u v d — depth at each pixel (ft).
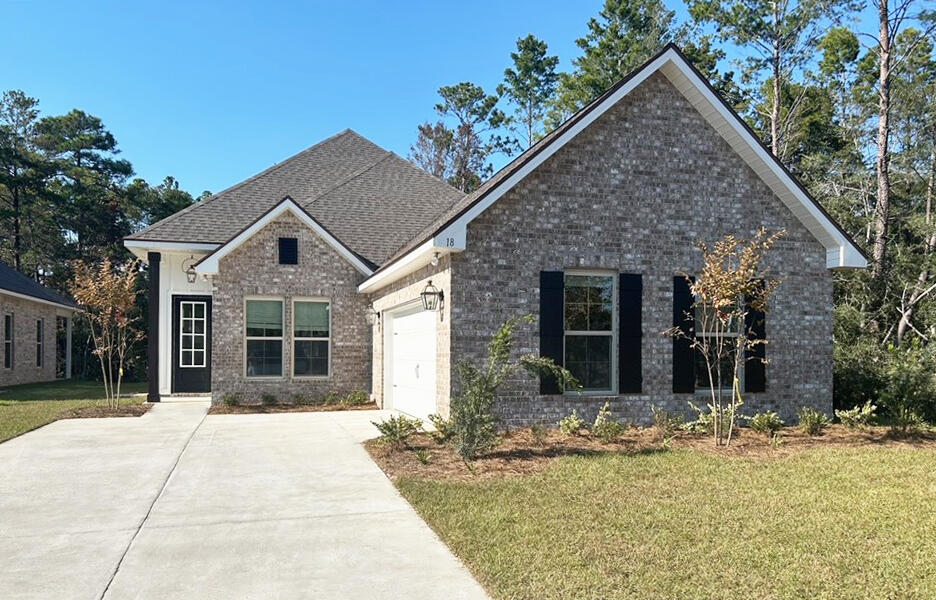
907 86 87.92
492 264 38.34
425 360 43.52
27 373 87.97
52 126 143.02
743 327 42.16
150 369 57.93
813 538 19.92
